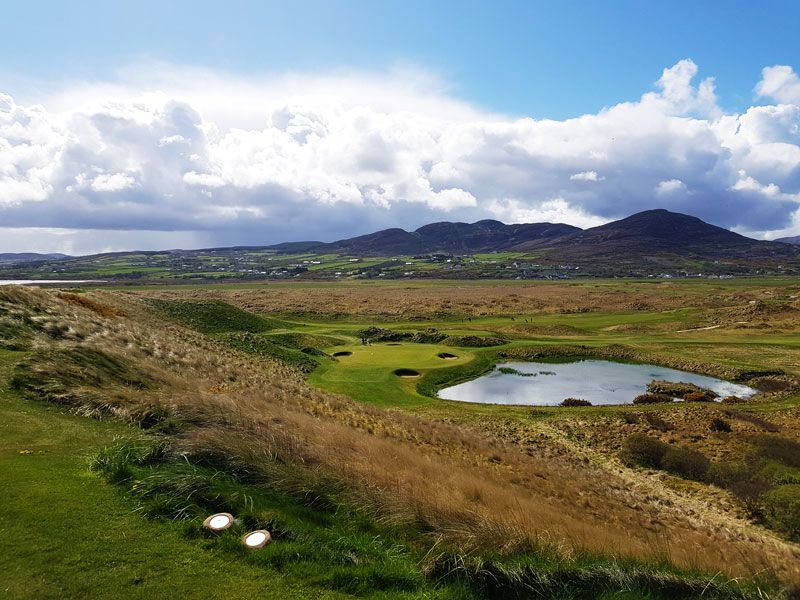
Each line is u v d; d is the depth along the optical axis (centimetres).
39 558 591
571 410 3228
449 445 2041
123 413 1174
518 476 1731
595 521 1364
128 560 618
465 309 8762
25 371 1310
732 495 1955
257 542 691
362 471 1062
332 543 744
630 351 5266
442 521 874
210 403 1274
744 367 4428
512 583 719
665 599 763
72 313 2409
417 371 4109
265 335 4931
